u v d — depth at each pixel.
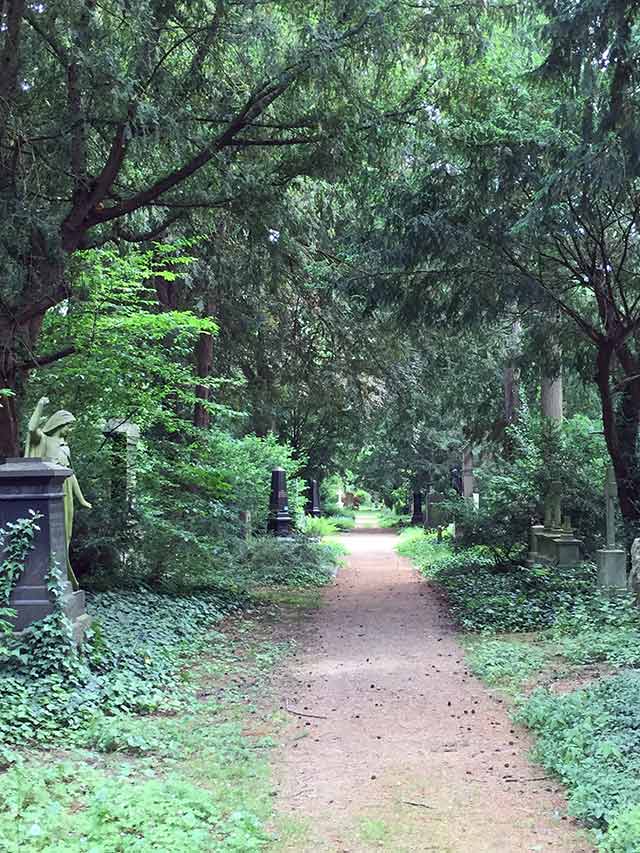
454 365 23.39
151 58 11.35
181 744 6.77
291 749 6.72
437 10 12.34
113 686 8.02
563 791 5.64
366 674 9.52
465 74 13.58
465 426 27.56
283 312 20.33
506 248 15.11
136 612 11.80
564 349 18.25
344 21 12.01
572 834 4.92
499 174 14.39
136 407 14.37
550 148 13.76
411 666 9.93
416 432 38.78
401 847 4.76
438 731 7.21
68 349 13.33
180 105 11.76
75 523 13.12
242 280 16.12
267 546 21.48
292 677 9.41
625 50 10.63
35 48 11.64
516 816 5.21
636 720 6.41
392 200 15.44
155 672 8.94
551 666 9.49
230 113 12.80
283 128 13.10
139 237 14.16
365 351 21.53
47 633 8.30
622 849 4.41
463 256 15.23
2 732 6.62
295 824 5.07
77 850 4.34
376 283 16.30
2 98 10.50
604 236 16.27
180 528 14.20
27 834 4.46
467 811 5.32
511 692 8.43
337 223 18.19
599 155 11.37
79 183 11.85
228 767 6.18
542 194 12.26
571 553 16.80
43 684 7.79
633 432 17.38
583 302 17.73
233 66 12.85
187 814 4.96
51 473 8.76
